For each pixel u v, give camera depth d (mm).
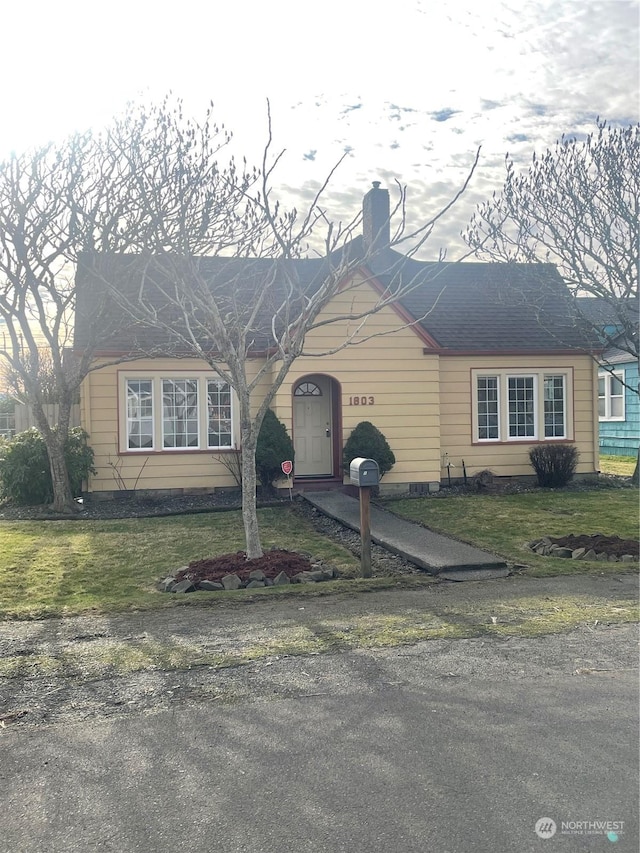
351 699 5191
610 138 15406
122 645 6586
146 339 15969
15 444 15172
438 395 16734
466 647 6363
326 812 3727
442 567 9367
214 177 12648
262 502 15086
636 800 3807
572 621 7152
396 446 16531
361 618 7359
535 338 18750
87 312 15500
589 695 5215
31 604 8227
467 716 4867
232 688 5441
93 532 12398
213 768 4195
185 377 16359
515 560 10078
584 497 15758
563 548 10562
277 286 17141
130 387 16312
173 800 3869
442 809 3736
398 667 5855
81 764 4281
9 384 17438
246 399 9664
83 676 5773
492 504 14883
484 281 20312
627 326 16016
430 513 13875
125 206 12727
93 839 3537
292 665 5934
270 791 3938
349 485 15992
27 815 3754
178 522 13336
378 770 4141
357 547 11266
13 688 5531
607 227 15453
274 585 8961
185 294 10078
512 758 4262
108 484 16016
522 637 6641
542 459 17438
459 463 17922
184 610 7828
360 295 16266
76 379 14297
